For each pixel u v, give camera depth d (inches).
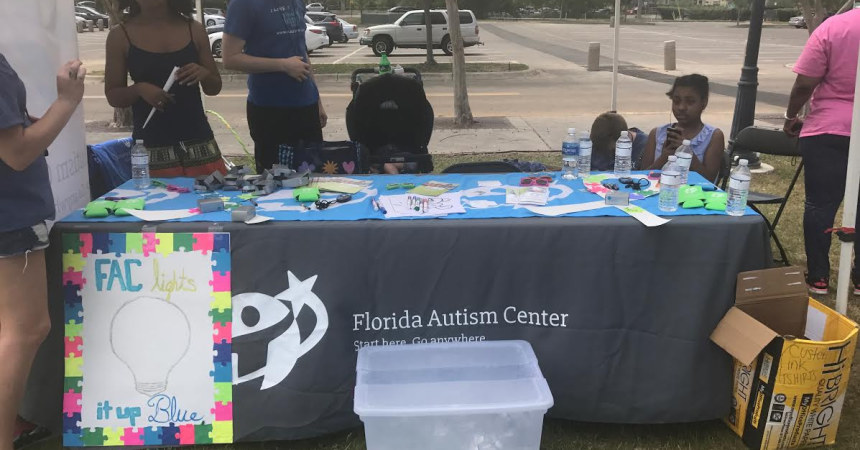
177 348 91.2
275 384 92.0
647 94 492.1
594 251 91.2
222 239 90.4
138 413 91.2
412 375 88.4
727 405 95.0
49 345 90.9
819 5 275.0
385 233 91.0
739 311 89.8
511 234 91.0
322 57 812.0
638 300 92.4
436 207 97.9
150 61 121.8
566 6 2260.1
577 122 373.7
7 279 77.9
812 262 139.2
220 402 91.9
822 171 131.6
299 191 104.2
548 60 777.6
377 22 1259.2
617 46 231.8
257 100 142.7
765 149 160.4
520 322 93.6
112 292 90.5
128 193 109.7
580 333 93.0
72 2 103.7
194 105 129.6
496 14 2149.4
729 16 2164.1
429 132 165.3
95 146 137.7
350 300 91.9
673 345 92.5
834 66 126.8
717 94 474.3
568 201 101.6
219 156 138.6
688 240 91.0
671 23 1959.9
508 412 79.4
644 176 118.0
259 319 91.7
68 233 89.5
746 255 91.4
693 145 133.0
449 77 618.2
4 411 79.7
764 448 89.8
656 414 94.3
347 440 95.5
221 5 1429.6
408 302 92.7
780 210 154.4
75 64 78.4
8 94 71.6
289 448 94.7
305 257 91.0
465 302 92.8
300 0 143.0
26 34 93.0
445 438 80.4
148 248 90.2
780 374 85.7
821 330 93.4
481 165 146.6
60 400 91.5
